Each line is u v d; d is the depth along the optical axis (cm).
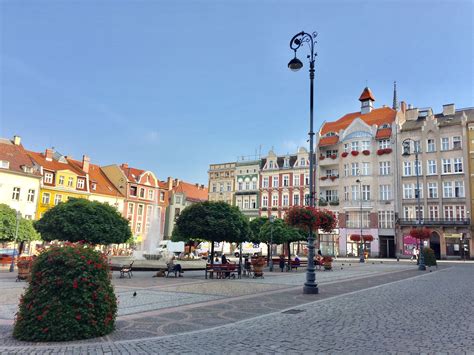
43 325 748
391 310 1107
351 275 2511
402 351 679
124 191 6956
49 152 6078
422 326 887
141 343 735
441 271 2931
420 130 5734
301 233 3080
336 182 6281
